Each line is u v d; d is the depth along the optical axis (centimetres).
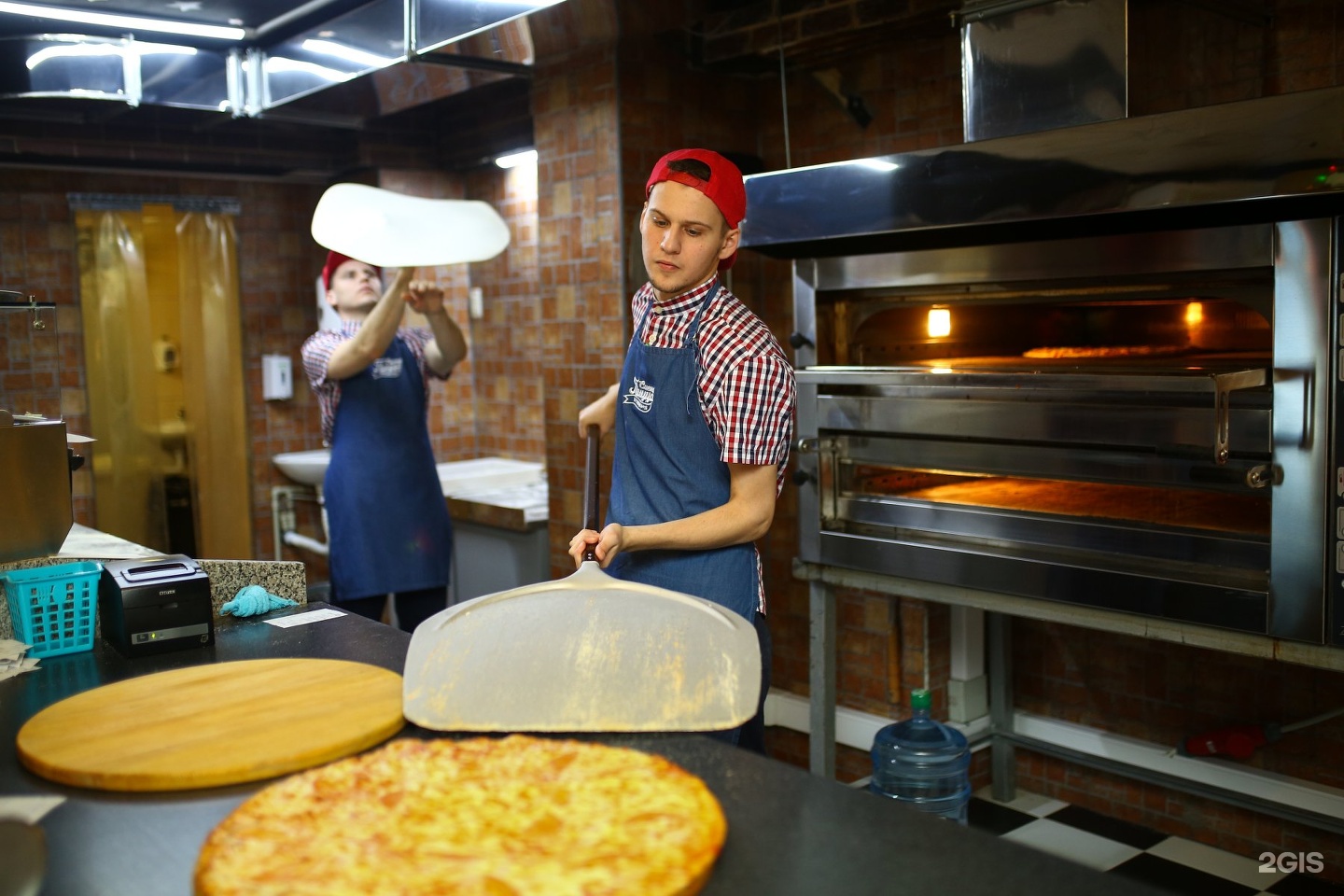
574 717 129
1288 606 190
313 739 126
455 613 152
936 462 238
